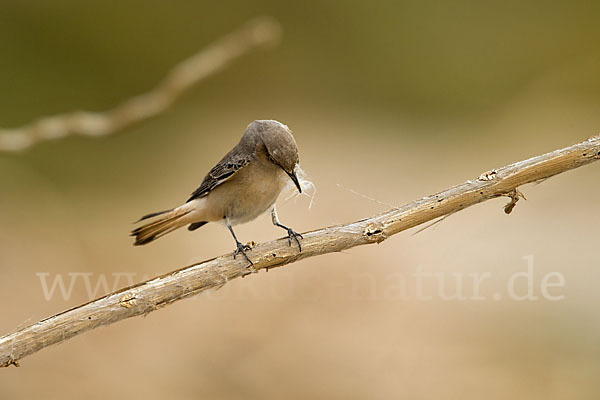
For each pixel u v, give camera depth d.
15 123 20.25
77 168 19.19
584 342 10.37
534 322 10.92
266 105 24.22
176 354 10.47
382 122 23.36
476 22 24.92
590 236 12.34
